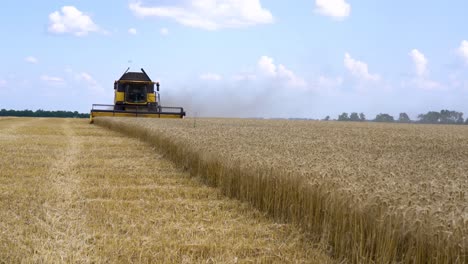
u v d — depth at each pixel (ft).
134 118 99.09
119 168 43.86
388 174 25.41
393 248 18.74
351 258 20.74
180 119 109.19
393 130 108.88
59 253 19.89
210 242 22.08
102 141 68.80
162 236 22.75
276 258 20.57
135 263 19.34
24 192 31.71
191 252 21.04
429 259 17.43
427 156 43.24
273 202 28.22
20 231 22.80
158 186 35.78
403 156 40.78
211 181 36.83
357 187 21.65
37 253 20.07
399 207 18.39
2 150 53.72
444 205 17.85
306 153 36.94
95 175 39.93
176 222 25.58
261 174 29.68
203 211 28.12
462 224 16.48
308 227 24.44
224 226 25.11
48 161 46.60
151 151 56.80
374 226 19.75
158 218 26.16
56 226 24.13
